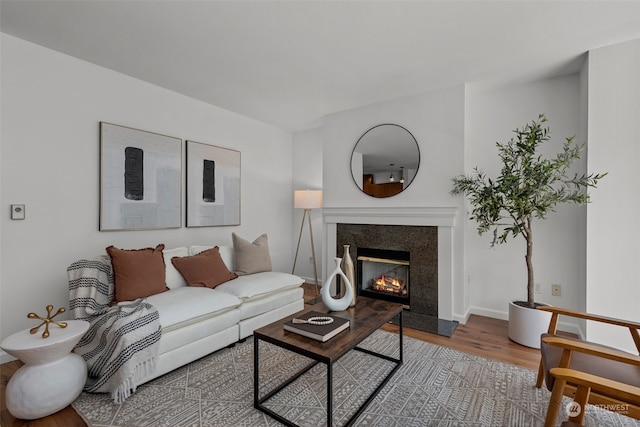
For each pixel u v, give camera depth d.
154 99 3.11
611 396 1.25
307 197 4.07
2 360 2.20
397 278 3.61
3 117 2.21
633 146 2.22
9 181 2.24
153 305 2.11
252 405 1.76
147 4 1.88
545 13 1.94
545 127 2.91
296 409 1.72
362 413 1.68
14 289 2.27
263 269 3.28
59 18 2.02
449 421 1.61
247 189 4.16
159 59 2.58
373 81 2.98
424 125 3.26
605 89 2.32
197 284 2.72
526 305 2.63
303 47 2.38
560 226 2.84
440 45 2.34
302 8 1.91
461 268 3.04
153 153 3.09
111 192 2.78
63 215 2.50
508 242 3.09
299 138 4.86
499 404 1.75
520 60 2.56
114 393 1.76
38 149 2.37
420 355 2.36
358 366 2.19
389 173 3.49
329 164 3.98
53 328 1.78
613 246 2.28
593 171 2.34
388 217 3.44
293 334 1.73
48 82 2.42
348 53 2.46
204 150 3.58
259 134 4.33
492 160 3.18
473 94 3.28
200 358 2.32
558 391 1.21
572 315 1.76
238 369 2.16
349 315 2.05
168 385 1.95
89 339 1.97
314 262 4.20
